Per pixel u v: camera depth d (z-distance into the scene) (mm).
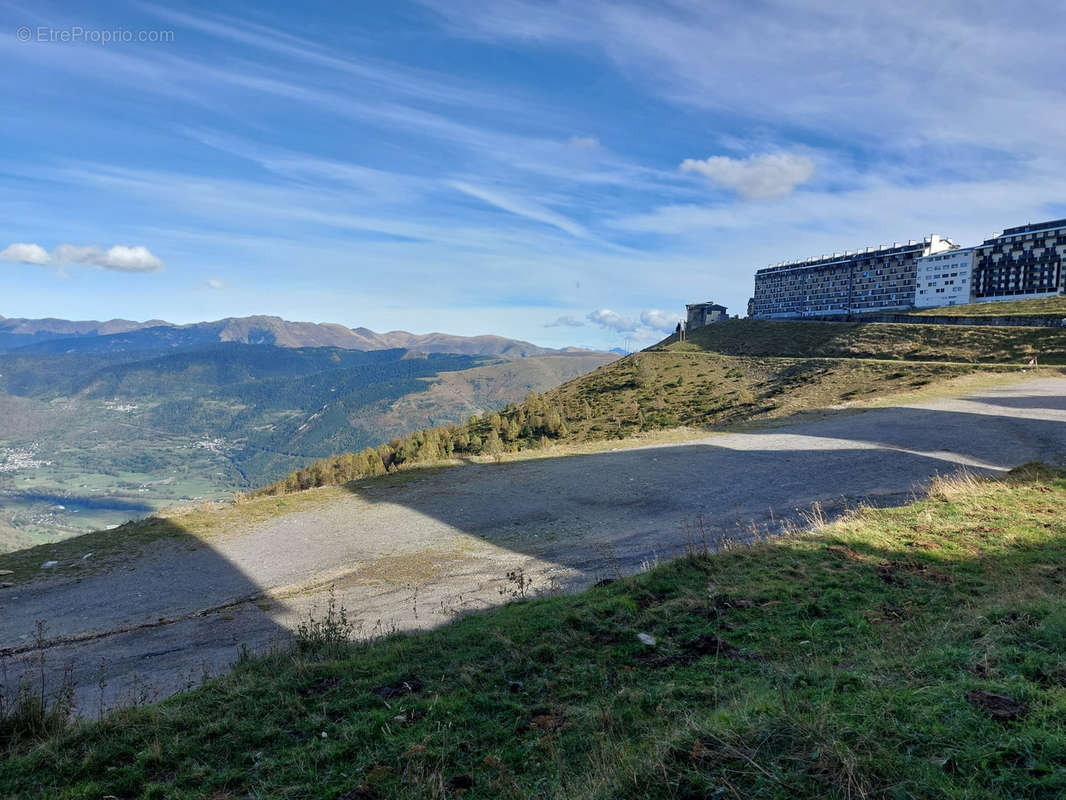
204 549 15602
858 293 138750
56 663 9320
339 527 17109
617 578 10266
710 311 165750
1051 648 5602
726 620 7555
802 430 27453
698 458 23031
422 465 24906
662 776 4039
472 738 5500
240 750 5680
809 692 5145
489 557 13797
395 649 7918
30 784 5324
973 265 113750
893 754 3982
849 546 10234
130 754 5785
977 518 11477
